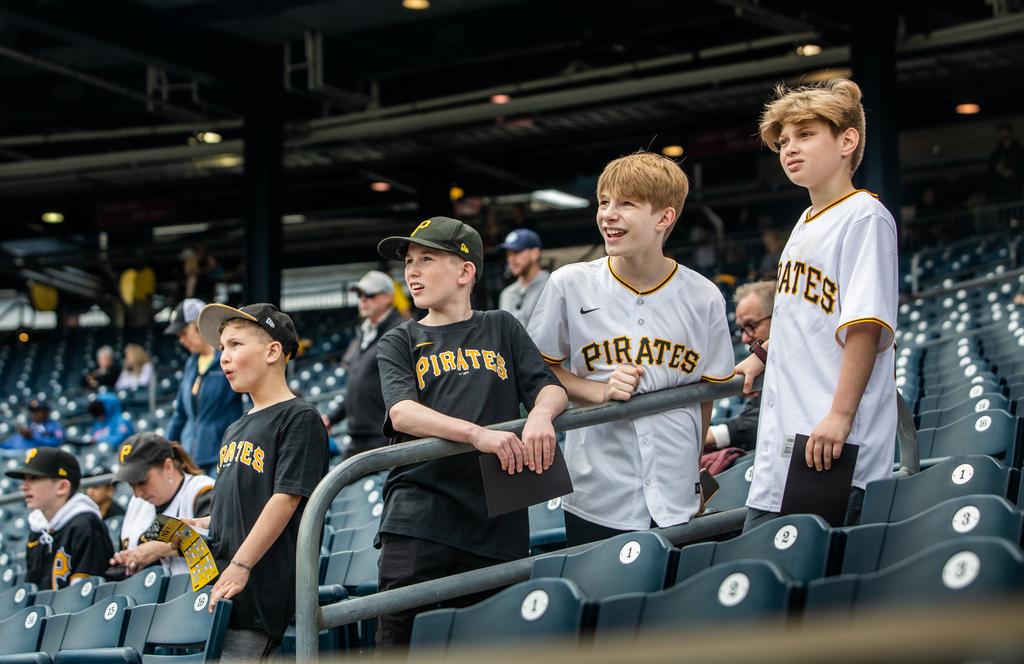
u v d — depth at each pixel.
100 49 13.52
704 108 15.78
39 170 18.19
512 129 16.47
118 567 5.04
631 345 3.28
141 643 3.63
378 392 5.74
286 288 24.80
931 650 0.92
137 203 20.05
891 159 11.93
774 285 4.27
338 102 14.79
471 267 3.27
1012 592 1.85
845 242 2.89
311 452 3.38
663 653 0.99
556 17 13.23
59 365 19.11
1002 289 10.89
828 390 2.89
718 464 4.59
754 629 1.94
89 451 10.91
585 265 3.40
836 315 2.90
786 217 20.30
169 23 12.74
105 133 16.84
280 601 3.32
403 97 16.50
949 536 2.30
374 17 13.62
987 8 13.73
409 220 22.81
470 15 13.59
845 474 2.76
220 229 23.47
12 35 13.50
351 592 4.60
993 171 15.85
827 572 2.42
